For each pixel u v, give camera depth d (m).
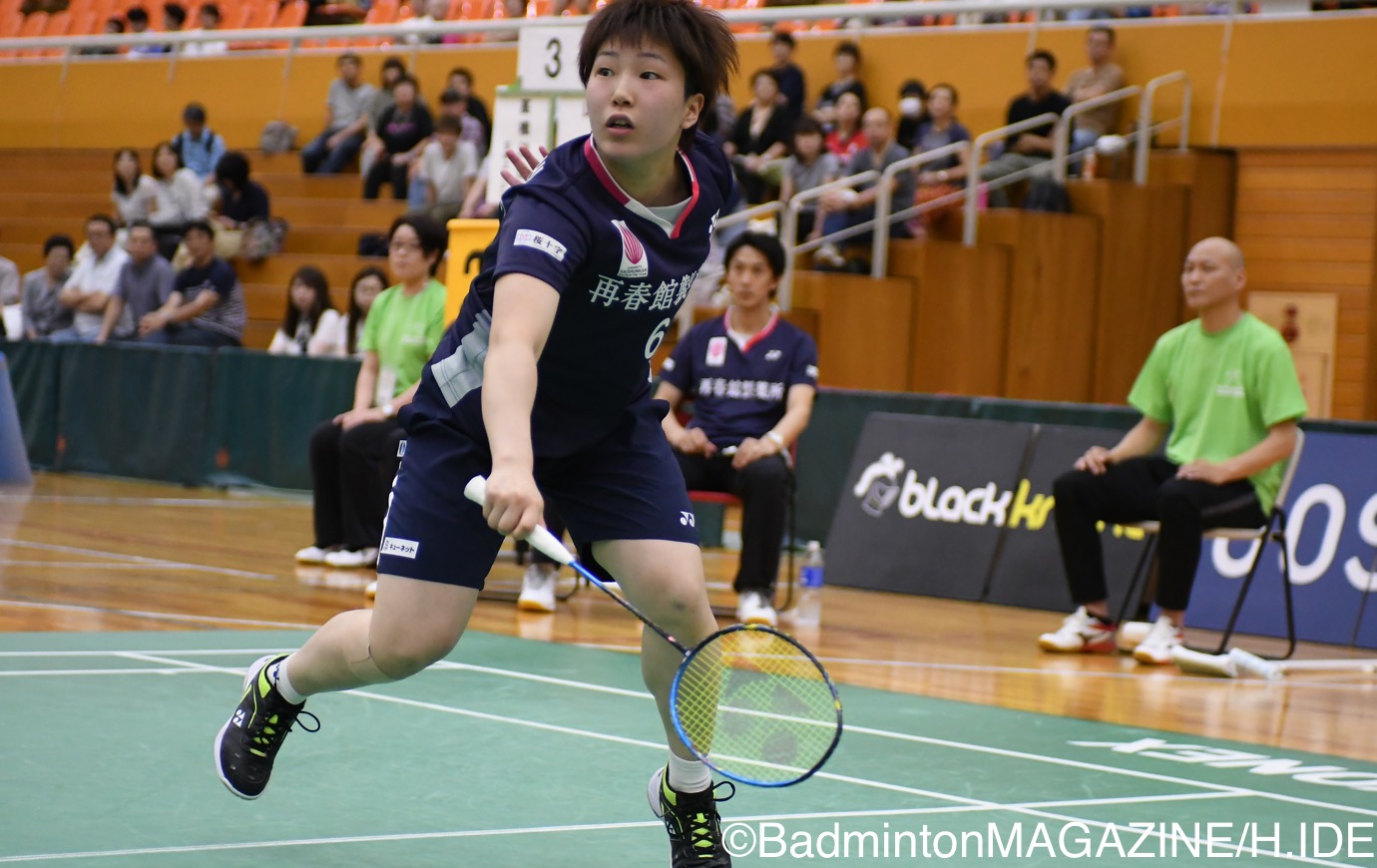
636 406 3.19
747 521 7.29
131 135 19.64
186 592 7.34
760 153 13.22
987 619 8.12
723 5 15.72
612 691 5.40
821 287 11.56
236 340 13.89
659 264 2.98
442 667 5.74
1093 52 13.04
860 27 14.70
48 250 14.98
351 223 15.91
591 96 2.88
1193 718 5.52
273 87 18.58
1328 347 12.95
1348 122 12.68
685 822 3.20
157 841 3.37
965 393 11.88
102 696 4.90
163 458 13.25
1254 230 13.25
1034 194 12.20
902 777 4.37
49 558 8.33
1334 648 7.69
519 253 2.83
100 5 20.95
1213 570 8.15
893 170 11.69
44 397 14.06
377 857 3.34
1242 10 13.49
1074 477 7.14
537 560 7.45
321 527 8.71
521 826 3.65
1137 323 12.67
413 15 18.11
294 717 3.39
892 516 9.23
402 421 3.14
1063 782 4.39
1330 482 7.88
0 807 3.58
